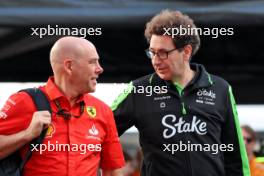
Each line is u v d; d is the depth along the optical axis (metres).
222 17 17.17
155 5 17.20
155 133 15.80
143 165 16.19
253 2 17.30
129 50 17.56
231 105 16.17
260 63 17.95
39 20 17.05
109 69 17.73
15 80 17.75
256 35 17.59
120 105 16.08
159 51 15.48
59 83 14.80
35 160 14.34
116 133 15.51
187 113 15.78
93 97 15.33
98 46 17.42
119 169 15.55
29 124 14.34
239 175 16.28
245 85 18.22
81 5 17.25
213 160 15.74
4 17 16.94
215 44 17.77
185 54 15.79
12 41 17.08
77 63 14.62
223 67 18.06
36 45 17.16
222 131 16.22
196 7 17.17
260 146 24.94
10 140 14.05
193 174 15.55
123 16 17.12
